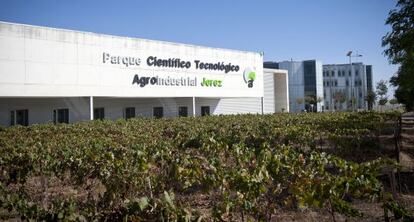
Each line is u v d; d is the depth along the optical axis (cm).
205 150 983
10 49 2505
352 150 1223
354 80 10212
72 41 2833
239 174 571
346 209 519
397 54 1266
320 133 1377
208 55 3894
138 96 3272
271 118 2556
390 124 2273
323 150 1318
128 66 3200
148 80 3350
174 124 2181
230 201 538
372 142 1262
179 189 855
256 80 4425
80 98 3114
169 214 438
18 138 1515
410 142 1758
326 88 10162
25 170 866
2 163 881
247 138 1323
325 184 504
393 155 1317
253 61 4394
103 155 827
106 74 3045
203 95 3841
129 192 727
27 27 2586
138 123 2266
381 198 525
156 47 3419
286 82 5462
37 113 2862
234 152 886
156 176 776
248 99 4719
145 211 451
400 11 1152
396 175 989
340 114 3030
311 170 696
